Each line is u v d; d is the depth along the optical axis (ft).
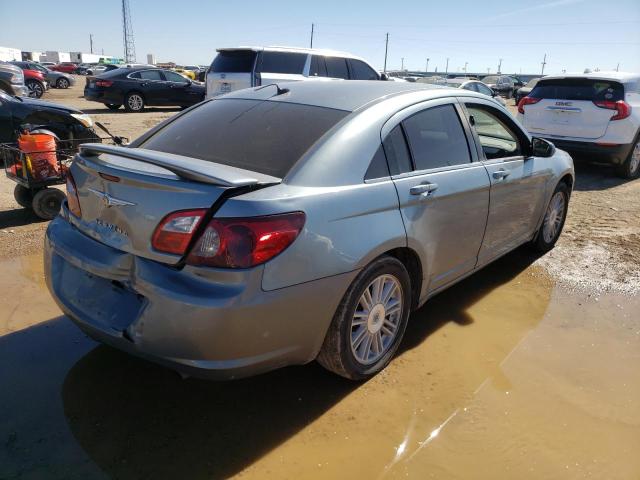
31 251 15.90
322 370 10.32
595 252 17.13
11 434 8.32
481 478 7.77
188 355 7.57
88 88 57.62
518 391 9.80
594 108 26.86
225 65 36.88
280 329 7.95
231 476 7.66
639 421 9.07
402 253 10.30
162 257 7.72
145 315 7.70
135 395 9.40
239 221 7.46
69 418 8.74
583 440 8.57
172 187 7.64
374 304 9.55
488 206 12.19
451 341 11.53
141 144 10.99
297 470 7.82
